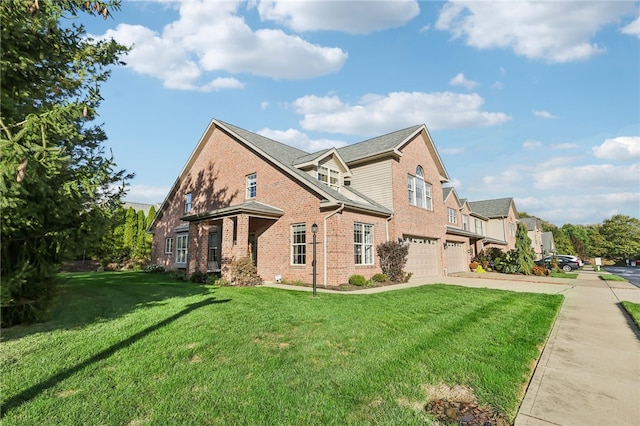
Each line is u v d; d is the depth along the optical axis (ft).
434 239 68.80
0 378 12.88
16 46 16.19
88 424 9.93
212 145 65.92
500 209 122.42
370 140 67.05
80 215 19.97
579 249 185.98
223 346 16.88
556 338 20.43
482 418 10.52
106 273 66.23
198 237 52.03
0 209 13.85
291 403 11.24
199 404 11.11
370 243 49.85
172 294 33.24
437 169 72.08
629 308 29.55
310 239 44.88
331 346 17.25
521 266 74.23
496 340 18.81
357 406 11.11
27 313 21.25
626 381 13.75
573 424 10.31
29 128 13.51
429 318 23.90
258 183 54.29
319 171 52.54
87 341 17.39
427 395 12.03
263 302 28.81
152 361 14.75
